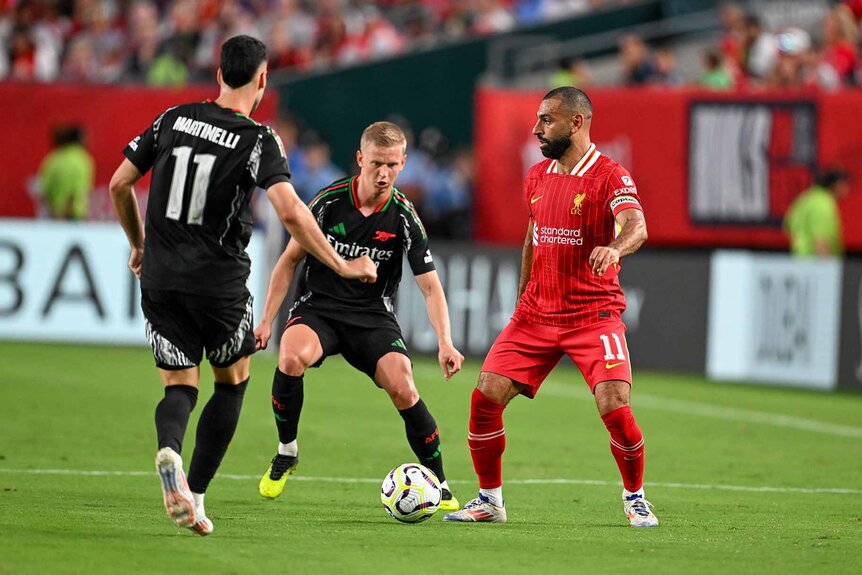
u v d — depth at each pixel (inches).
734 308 2113.7
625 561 775.1
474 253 2169.0
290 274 984.3
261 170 781.3
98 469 1118.4
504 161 2395.4
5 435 1295.5
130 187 805.9
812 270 2070.6
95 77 2915.8
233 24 2940.5
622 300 927.0
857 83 2490.2
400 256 995.3
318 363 991.0
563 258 909.2
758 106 2325.3
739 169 2336.4
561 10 3085.6
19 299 2159.2
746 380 2106.3
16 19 3038.9
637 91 2356.1
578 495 1082.1
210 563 724.7
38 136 2378.2
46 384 1695.4
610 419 896.9
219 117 786.8
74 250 2159.2
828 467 1312.7
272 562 733.9
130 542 776.9
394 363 973.2
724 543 850.8
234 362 816.3
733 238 2347.4
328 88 2593.5
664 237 2368.4
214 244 787.4
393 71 2615.7
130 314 2165.4
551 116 906.1
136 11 3112.7
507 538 848.3
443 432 1459.2
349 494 1045.8
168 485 732.7
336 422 1496.1
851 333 2047.2
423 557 768.3
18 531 796.6
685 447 1423.5
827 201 2196.1
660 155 2356.1
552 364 932.6
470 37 2645.2
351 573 712.4
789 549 833.5
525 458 1295.5
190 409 789.9
